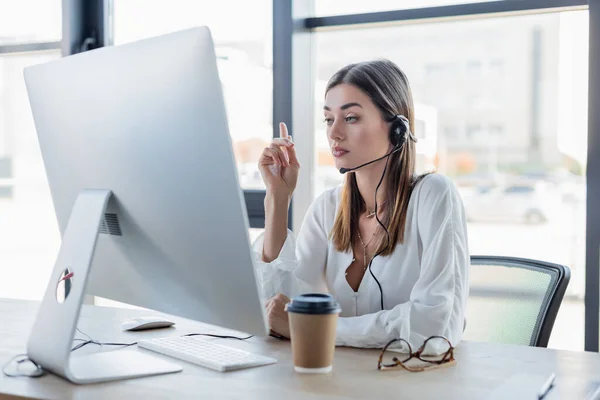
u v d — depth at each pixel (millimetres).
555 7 2795
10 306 2004
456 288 1613
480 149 2969
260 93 3205
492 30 2930
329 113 1915
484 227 2979
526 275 1977
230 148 1101
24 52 3678
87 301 3416
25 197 3797
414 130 1913
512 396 1138
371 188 1900
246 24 3230
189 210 1186
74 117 1362
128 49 1216
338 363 1373
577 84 2805
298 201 3168
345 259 1930
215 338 1603
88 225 1304
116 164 1291
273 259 1871
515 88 2902
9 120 3781
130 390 1173
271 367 1333
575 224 2830
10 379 1241
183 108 1141
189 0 3371
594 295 2715
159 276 1321
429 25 3031
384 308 1821
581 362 1390
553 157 2857
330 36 3219
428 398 1129
